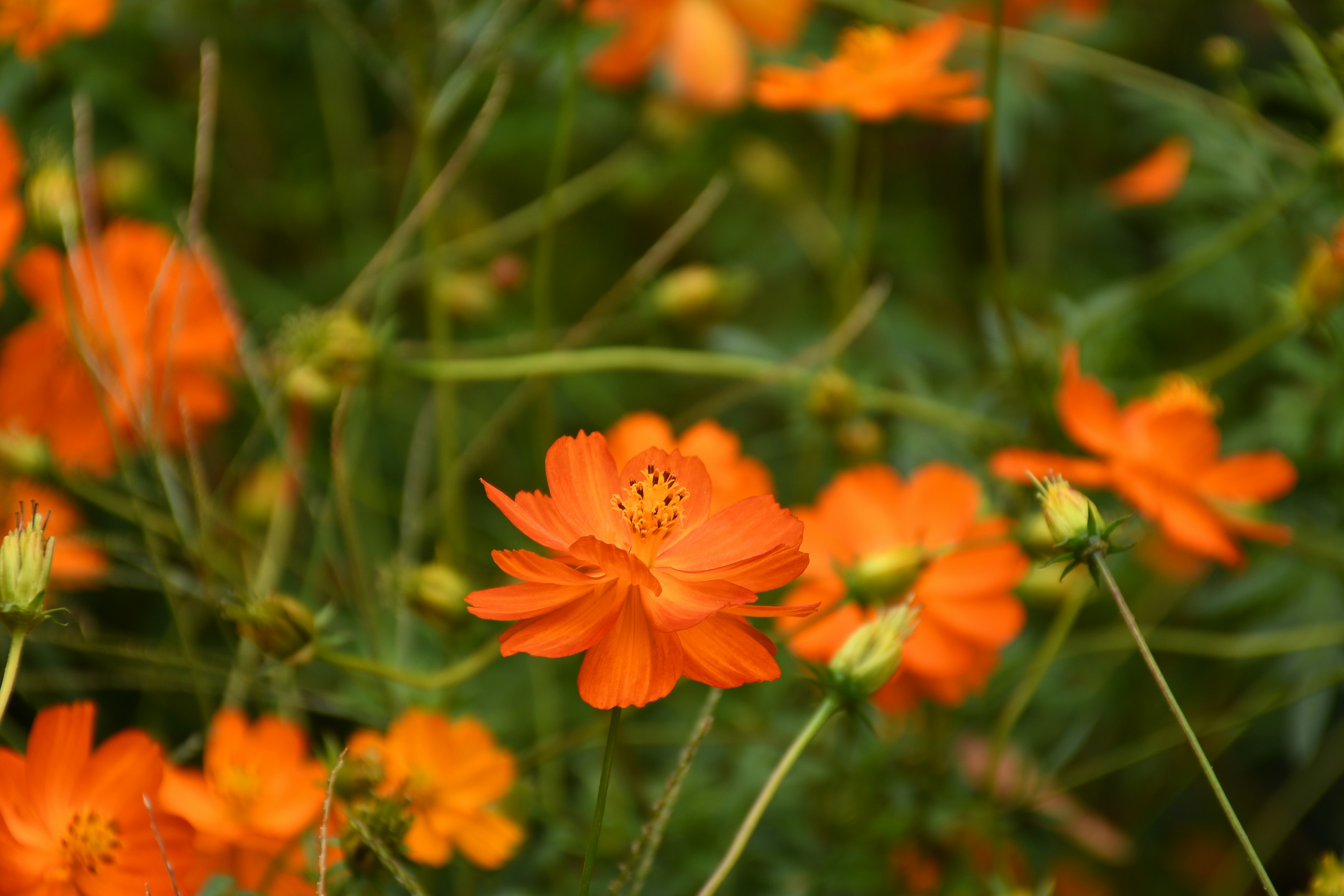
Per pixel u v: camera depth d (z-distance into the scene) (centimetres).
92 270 75
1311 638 75
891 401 77
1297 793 80
